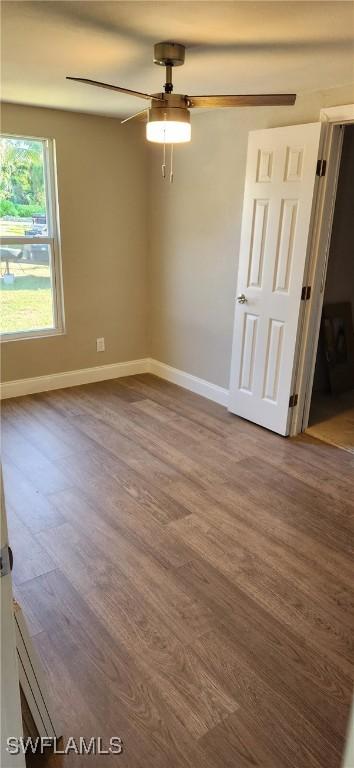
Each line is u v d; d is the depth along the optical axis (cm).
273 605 211
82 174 427
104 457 337
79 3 183
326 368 465
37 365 449
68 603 209
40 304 442
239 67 265
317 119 315
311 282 340
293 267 338
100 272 464
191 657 185
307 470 326
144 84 308
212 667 181
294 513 278
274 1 177
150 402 440
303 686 175
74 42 229
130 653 186
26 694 146
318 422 402
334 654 188
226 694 171
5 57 253
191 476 315
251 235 362
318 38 217
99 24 205
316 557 242
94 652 186
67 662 182
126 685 174
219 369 435
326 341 453
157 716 163
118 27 208
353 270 458
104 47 236
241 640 193
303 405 375
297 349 353
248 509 280
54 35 219
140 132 450
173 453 345
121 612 205
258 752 153
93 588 218
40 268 433
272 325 362
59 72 282
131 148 449
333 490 302
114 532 257
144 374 520
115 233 462
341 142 317
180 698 170
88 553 241
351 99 295
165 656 185
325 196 322
